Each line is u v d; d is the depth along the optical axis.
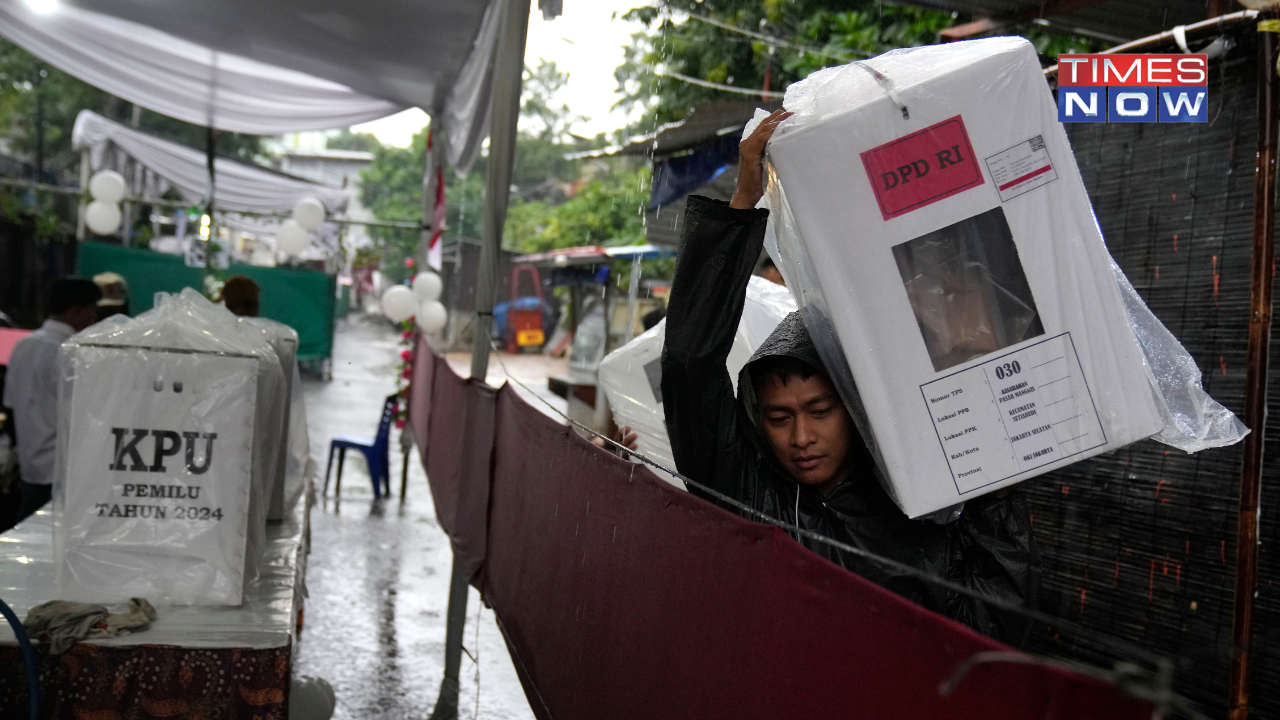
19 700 2.39
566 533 2.85
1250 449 2.74
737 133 5.99
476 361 4.98
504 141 4.70
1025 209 1.59
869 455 1.98
